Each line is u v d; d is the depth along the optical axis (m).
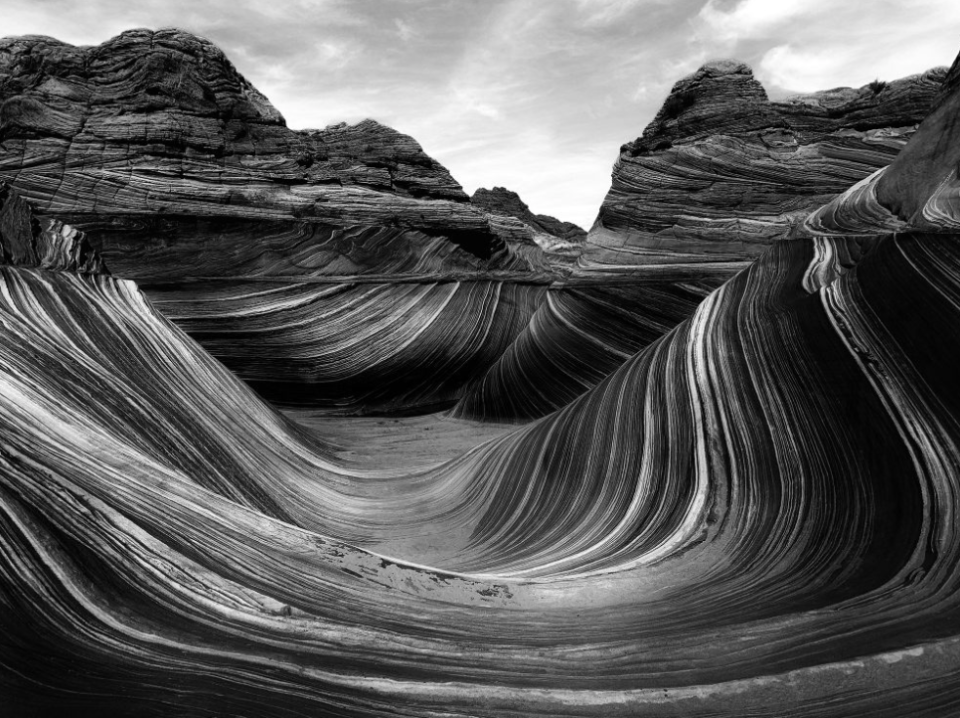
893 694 3.49
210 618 4.00
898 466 5.12
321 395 17.12
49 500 4.36
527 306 19.88
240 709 3.20
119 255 16.25
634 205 16.55
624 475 7.17
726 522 5.79
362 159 20.16
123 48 17.97
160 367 8.91
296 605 4.36
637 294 15.06
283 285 16.94
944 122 8.16
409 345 17.80
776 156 16.44
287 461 9.58
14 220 8.94
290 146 19.09
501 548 7.30
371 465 11.36
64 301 8.36
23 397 5.91
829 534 5.20
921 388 5.33
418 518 8.87
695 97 17.53
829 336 6.21
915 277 5.88
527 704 3.51
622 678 3.77
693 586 5.05
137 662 3.41
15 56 17.16
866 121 17.03
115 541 4.32
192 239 16.75
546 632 4.43
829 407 5.85
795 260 8.18
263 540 5.33
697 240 15.52
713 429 6.50
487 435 14.51
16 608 3.40
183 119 17.64
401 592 4.92
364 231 18.23
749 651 3.95
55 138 16.77
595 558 6.02
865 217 8.77
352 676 3.64
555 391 15.33
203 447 8.08
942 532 4.61
